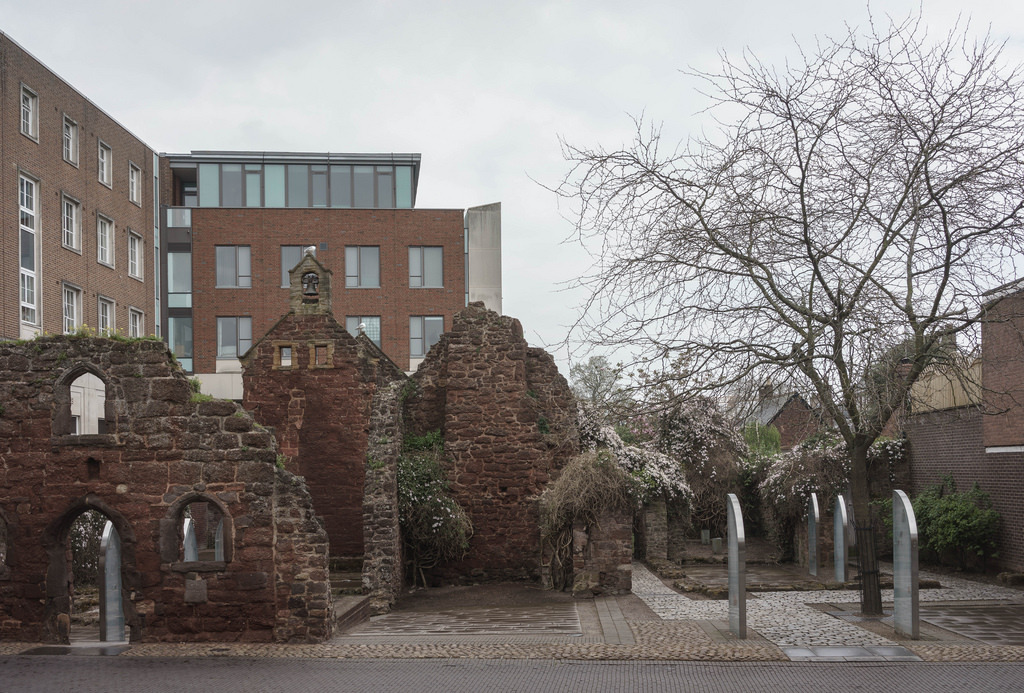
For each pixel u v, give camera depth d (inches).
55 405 523.5
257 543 513.0
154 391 521.7
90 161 1371.8
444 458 874.1
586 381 725.9
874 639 485.1
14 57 1157.7
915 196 507.8
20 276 1168.8
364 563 729.6
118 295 1455.5
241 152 1795.0
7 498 520.4
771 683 394.3
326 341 920.3
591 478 723.4
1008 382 793.6
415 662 447.8
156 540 515.2
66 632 513.0
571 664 436.8
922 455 988.6
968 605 628.4
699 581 842.8
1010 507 806.5
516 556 858.1
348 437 908.0
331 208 1749.5
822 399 523.8
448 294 1755.7
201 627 511.5
